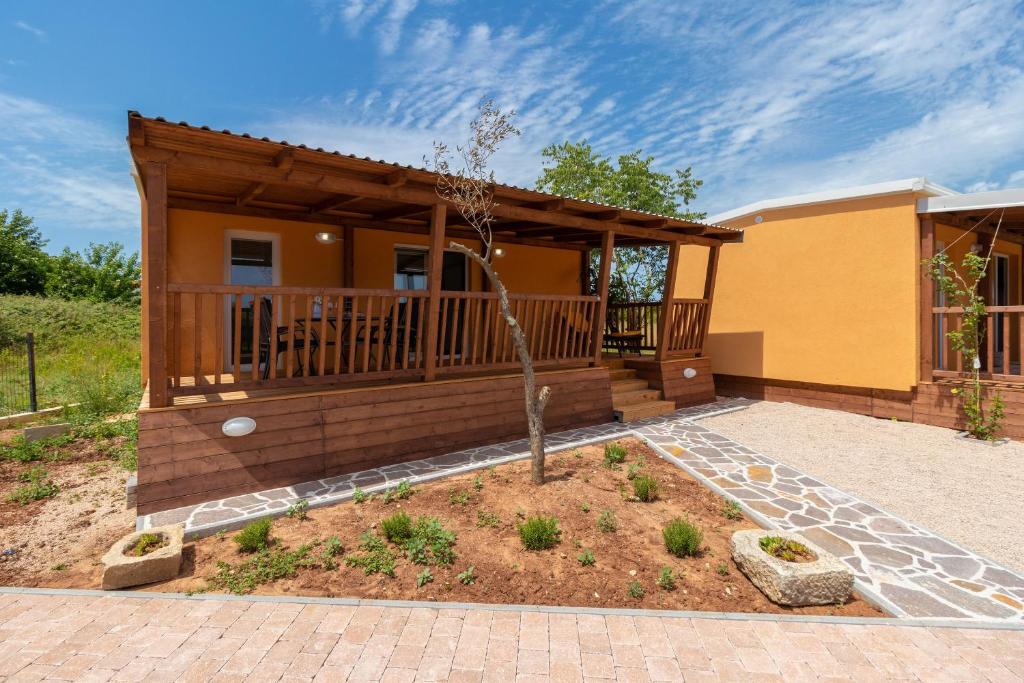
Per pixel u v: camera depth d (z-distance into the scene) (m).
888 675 2.96
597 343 8.69
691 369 10.15
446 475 5.88
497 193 6.82
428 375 6.83
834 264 9.89
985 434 7.88
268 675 2.89
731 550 4.30
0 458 6.88
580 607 3.62
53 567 4.35
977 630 3.40
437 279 6.77
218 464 5.23
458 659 3.06
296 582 3.85
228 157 5.26
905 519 5.05
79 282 26.69
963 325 8.52
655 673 2.96
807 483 5.94
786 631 3.38
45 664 2.97
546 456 6.64
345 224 8.55
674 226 9.35
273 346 5.64
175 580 3.90
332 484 5.61
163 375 5.04
